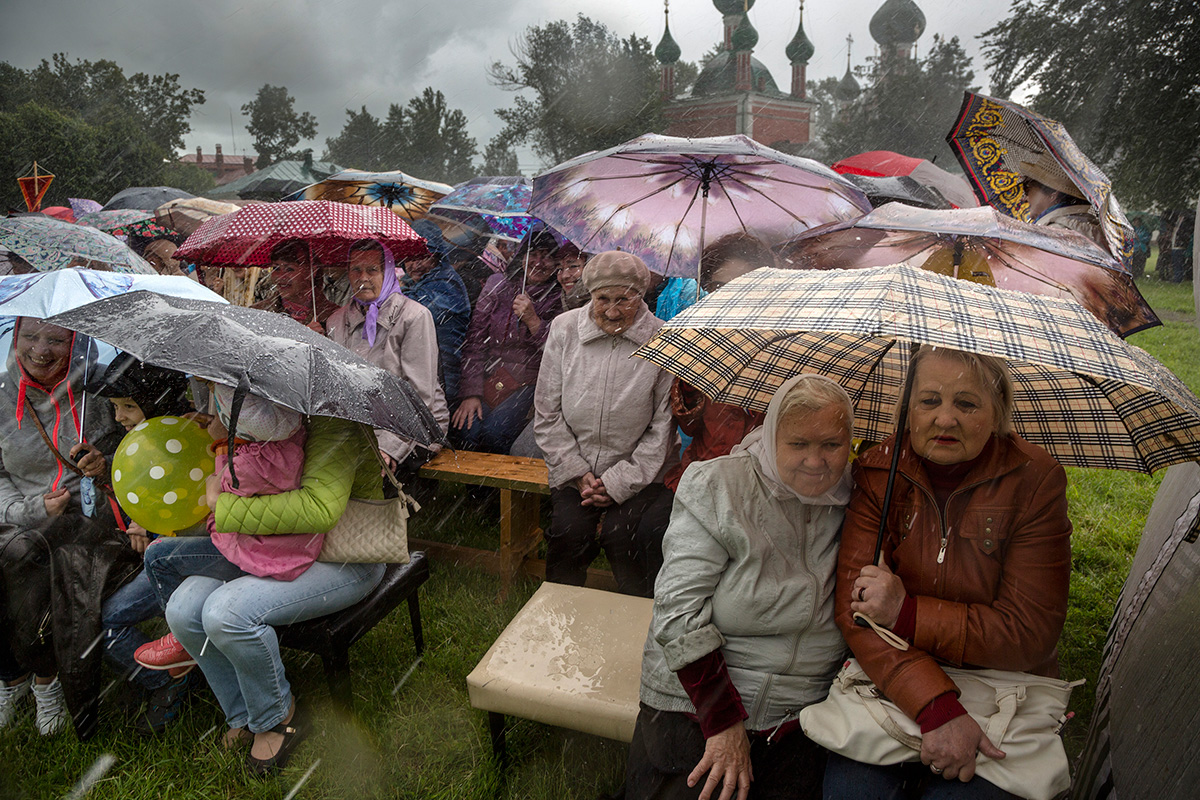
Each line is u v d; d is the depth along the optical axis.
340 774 2.44
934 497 1.81
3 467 2.62
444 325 4.57
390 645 3.15
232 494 2.29
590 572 3.75
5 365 2.67
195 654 2.40
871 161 7.03
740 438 2.85
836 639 1.92
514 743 2.54
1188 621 1.70
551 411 3.36
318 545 2.45
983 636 1.70
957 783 1.64
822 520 1.94
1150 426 1.77
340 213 3.75
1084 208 3.40
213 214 6.50
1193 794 1.36
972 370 1.70
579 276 4.23
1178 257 11.48
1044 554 1.73
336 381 2.18
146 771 2.50
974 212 2.75
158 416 2.54
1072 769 2.27
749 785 1.78
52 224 3.90
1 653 2.70
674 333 2.23
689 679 1.85
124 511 2.52
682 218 3.70
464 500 4.62
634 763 1.96
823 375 2.09
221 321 2.22
